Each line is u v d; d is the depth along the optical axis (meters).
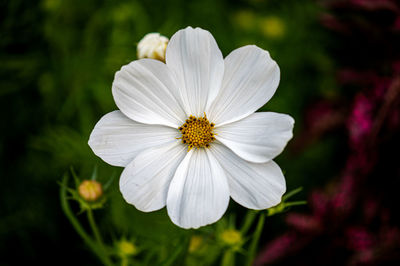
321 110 0.44
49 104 0.44
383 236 0.39
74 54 0.44
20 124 0.44
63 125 0.44
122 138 0.31
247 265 0.34
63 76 0.44
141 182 0.30
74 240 0.42
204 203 0.30
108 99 0.44
